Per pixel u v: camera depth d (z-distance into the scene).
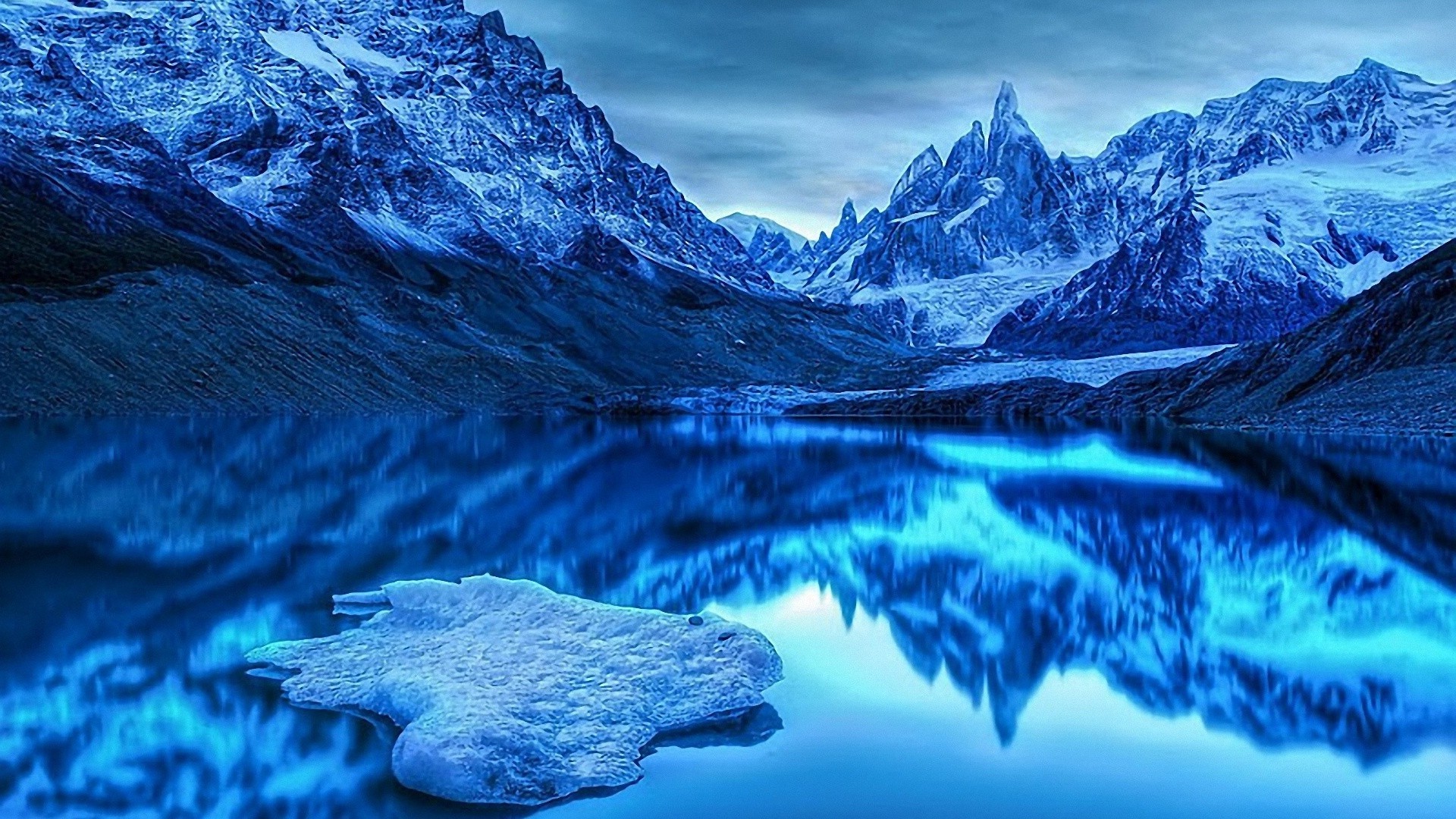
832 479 47.38
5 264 115.25
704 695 15.38
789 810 11.89
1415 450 58.38
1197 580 24.23
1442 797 11.99
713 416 136.12
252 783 12.62
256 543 28.39
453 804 12.11
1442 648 18.28
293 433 73.62
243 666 17.17
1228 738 13.96
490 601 19.39
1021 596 22.66
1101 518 34.12
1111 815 11.61
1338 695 15.61
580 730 13.84
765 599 22.31
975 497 40.22
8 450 54.03
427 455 57.91
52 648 18.06
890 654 18.06
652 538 30.14
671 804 12.09
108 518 32.47
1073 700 15.57
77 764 13.09
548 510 35.88
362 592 22.39
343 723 14.64
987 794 12.23
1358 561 26.36
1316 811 11.65
